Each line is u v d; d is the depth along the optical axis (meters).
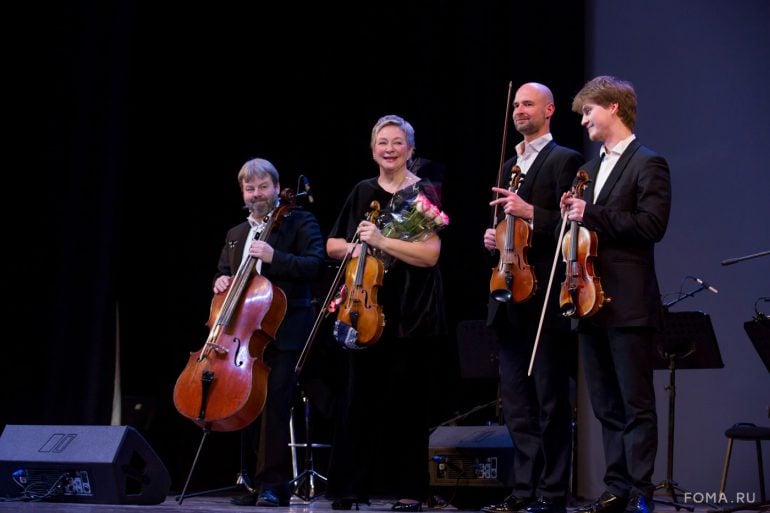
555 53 8.06
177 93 7.95
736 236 7.63
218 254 7.86
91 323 7.10
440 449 5.68
